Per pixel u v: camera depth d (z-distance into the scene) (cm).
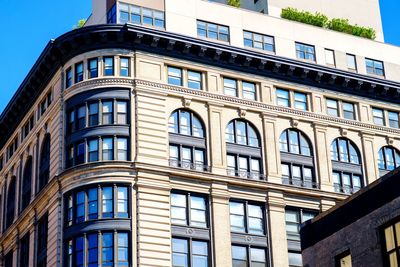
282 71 7681
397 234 4234
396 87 8131
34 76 7681
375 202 4388
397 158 8012
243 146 7269
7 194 8394
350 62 8225
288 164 7419
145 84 7056
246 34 7794
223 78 7438
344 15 9006
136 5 7456
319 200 7388
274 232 7050
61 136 7056
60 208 6806
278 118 7531
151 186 6719
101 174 6669
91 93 6981
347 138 7812
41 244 7256
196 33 7556
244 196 7075
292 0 8750
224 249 6794
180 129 7081
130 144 6812
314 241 4822
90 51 7125
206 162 7056
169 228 6662
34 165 7669
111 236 6494
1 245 8225
